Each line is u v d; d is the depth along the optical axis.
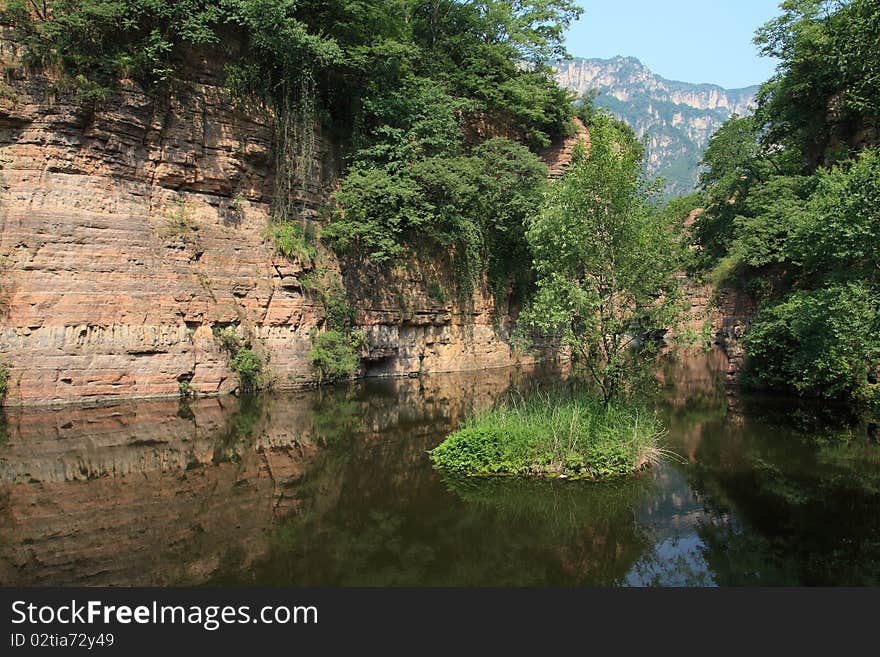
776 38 31.61
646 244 14.09
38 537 9.62
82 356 20.06
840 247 16.70
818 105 30.25
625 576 8.88
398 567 8.95
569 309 14.39
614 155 14.21
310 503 11.60
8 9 19.77
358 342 28.89
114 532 9.88
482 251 37.31
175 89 23.11
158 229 22.39
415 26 37.53
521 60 42.56
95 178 21.05
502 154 36.12
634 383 15.62
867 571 9.10
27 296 19.47
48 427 16.80
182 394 21.97
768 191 32.22
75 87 20.52
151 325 21.50
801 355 22.14
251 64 25.36
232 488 12.34
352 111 30.38
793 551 9.88
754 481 13.60
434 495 12.26
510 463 13.74
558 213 14.32
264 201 26.36
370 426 18.75
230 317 23.75
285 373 25.38
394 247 28.78
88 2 20.14
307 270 27.03
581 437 14.05
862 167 16.97
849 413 21.53
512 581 8.66
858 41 17.00
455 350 35.53
